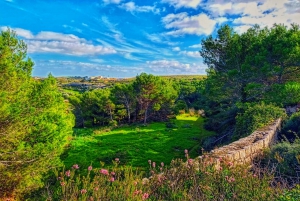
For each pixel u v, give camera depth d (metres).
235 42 23.34
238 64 23.17
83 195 3.53
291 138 12.41
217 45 25.28
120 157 23.59
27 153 11.36
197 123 44.25
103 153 26.02
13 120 11.07
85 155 25.34
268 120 14.20
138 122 49.28
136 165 20.20
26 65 14.66
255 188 4.49
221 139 22.56
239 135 15.78
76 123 49.81
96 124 50.41
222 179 4.71
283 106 19.03
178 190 4.36
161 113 50.94
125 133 38.31
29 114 12.30
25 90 13.88
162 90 48.12
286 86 17.16
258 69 20.36
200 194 4.36
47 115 14.88
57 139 13.53
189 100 60.78
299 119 12.98
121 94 48.94
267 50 20.39
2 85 11.72
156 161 21.77
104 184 3.93
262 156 8.92
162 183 4.51
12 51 14.17
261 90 20.23
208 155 6.56
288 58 18.48
